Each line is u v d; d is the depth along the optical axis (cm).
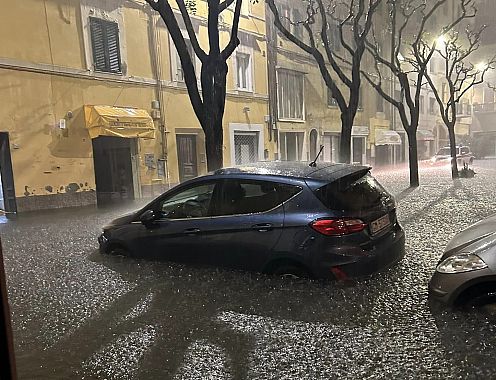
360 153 2550
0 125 1088
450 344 320
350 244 417
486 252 343
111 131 1260
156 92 1449
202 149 1608
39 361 327
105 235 590
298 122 2058
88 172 1272
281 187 450
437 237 677
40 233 848
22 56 1118
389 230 467
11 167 1113
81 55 1241
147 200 1361
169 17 747
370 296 418
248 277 461
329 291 420
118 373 304
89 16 1252
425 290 429
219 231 474
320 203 429
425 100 3359
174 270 511
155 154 1448
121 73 1345
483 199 1097
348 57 2361
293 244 430
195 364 311
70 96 1223
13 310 429
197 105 780
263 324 370
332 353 318
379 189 485
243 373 296
